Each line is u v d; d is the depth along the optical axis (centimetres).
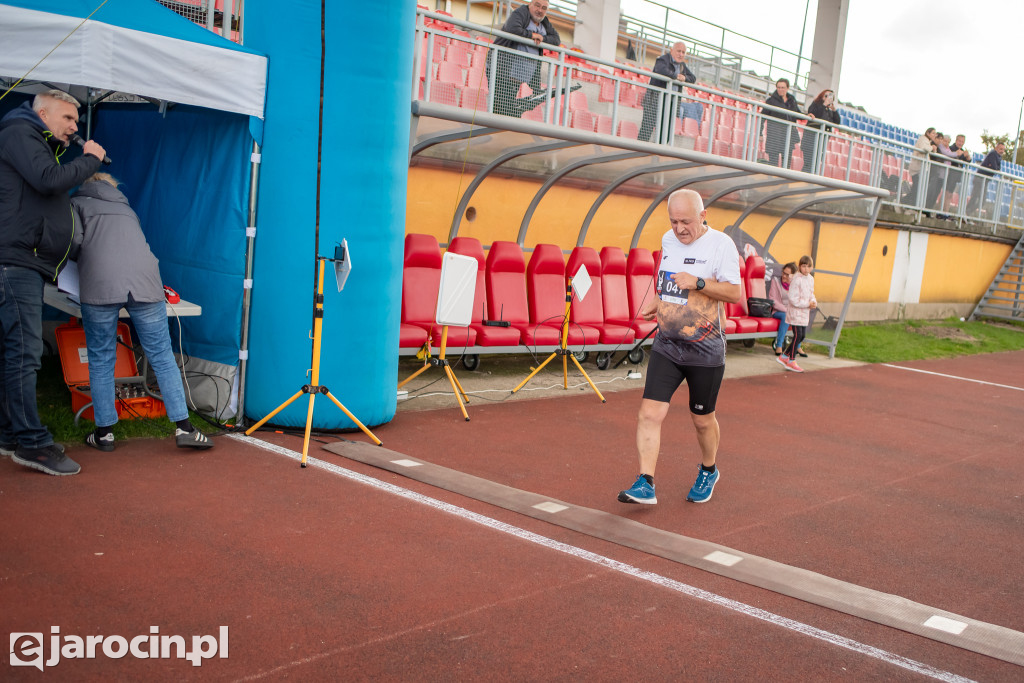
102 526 391
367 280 585
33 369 446
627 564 405
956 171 1864
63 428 534
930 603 392
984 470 672
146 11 524
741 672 311
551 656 310
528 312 956
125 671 275
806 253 1399
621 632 334
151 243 658
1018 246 2170
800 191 1210
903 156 1661
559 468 565
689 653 322
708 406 484
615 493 520
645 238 1215
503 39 923
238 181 579
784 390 970
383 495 473
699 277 461
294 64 559
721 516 494
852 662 325
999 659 337
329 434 591
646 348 1155
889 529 499
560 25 1788
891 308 1778
